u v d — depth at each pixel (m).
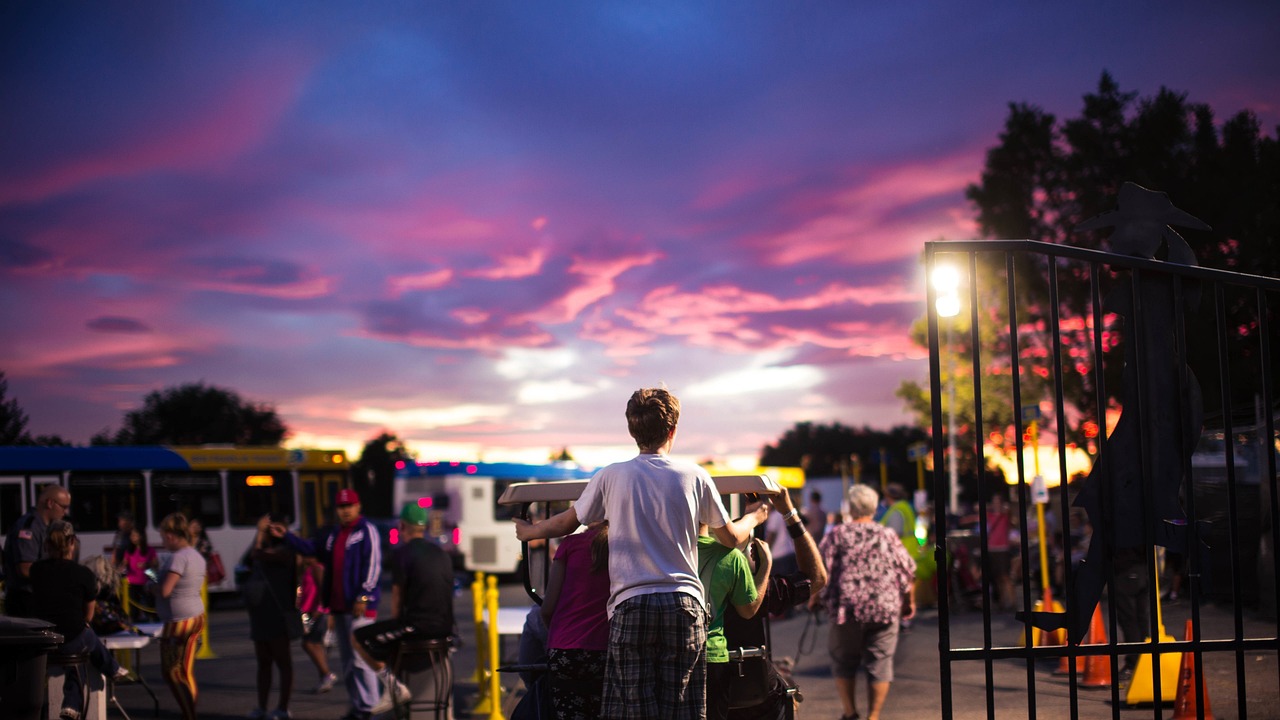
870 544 8.28
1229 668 10.42
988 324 34.28
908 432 128.25
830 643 8.41
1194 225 4.40
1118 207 4.45
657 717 4.20
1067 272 32.25
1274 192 27.77
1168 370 4.39
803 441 137.25
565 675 4.76
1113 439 4.40
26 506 24.16
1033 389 33.66
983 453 4.18
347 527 9.45
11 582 8.02
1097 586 4.29
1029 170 33.97
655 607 4.23
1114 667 4.23
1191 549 4.28
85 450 24.91
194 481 25.78
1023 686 10.23
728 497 5.95
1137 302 4.41
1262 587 10.36
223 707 10.62
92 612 7.72
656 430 4.57
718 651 4.74
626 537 4.34
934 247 4.23
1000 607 18.12
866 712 9.27
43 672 6.04
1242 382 14.75
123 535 19.11
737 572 4.82
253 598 9.99
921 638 14.46
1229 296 15.16
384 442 98.94
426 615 8.38
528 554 5.48
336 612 9.33
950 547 18.67
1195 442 4.32
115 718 10.06
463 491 31.62
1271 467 4.31
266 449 26.75
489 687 10.02
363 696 9.23
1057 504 20.70
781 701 5.15
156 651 15.88
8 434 43.03
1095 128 31.69
